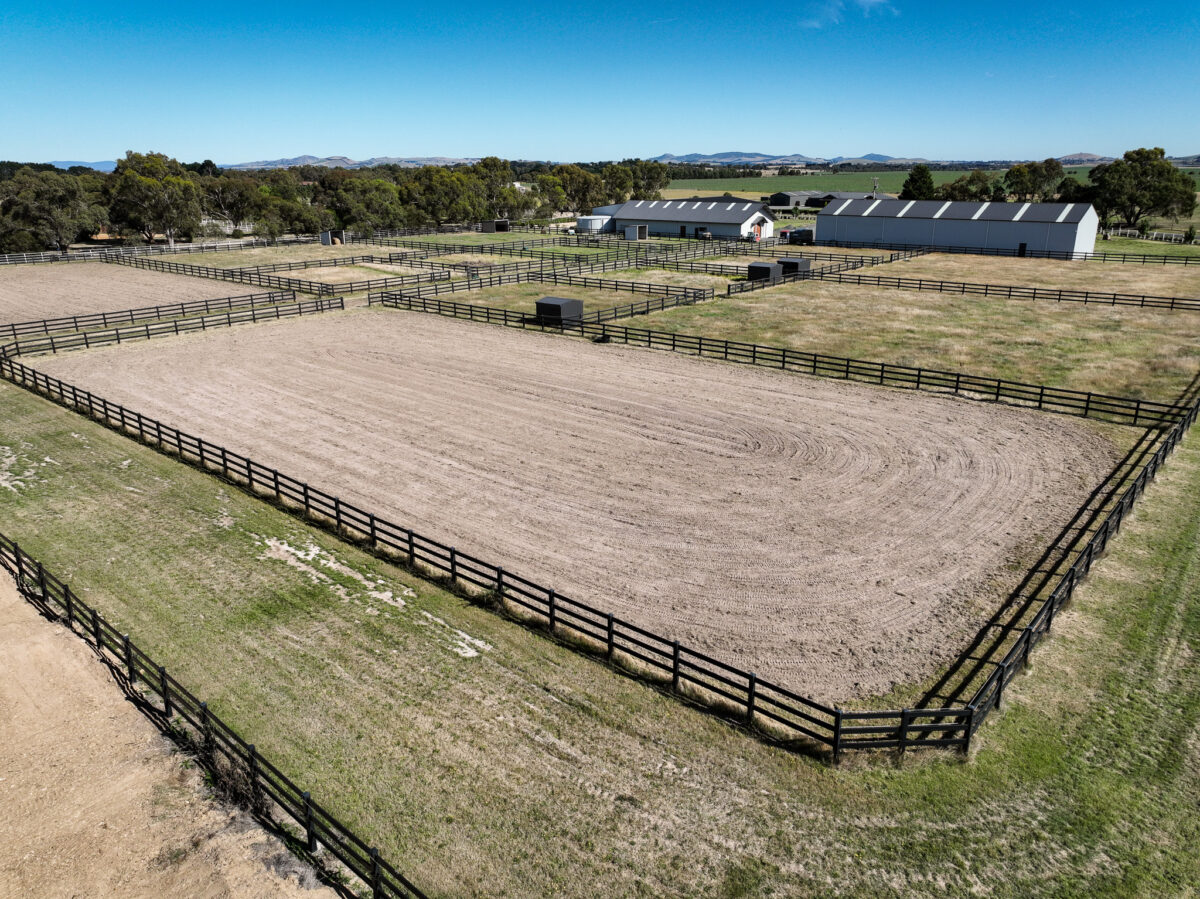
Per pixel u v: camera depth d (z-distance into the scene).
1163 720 12.62
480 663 14.49
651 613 16.02
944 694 13.51
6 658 14.70
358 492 21.89
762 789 11.46
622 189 163.50
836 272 61.72
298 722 12.91
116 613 16.16
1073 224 70.81
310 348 38.75
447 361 36.22
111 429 27.36
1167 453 23.50
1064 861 10.16
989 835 10.58
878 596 16.50
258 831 10.86
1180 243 85.00
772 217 94.75
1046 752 12.01
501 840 10.59
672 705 13.35
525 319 44.75
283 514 20.80
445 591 17.02
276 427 27.27
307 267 68.56
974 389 30.77
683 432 26.41
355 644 15.07
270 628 15.60
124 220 96.25
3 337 41.06
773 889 9.84
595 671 14.27
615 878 10.01
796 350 37.41
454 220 113.69
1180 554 17.78
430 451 24.91
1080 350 36.91
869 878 9.98
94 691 13.84
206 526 20.11
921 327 42.31
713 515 20.28
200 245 87.88
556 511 20.59
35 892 9.86
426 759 12.09
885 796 11.29
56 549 18.89
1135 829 10.62
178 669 14.30
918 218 79.38
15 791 11.53
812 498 21.23
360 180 115.75
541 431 26.66
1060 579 16.95
